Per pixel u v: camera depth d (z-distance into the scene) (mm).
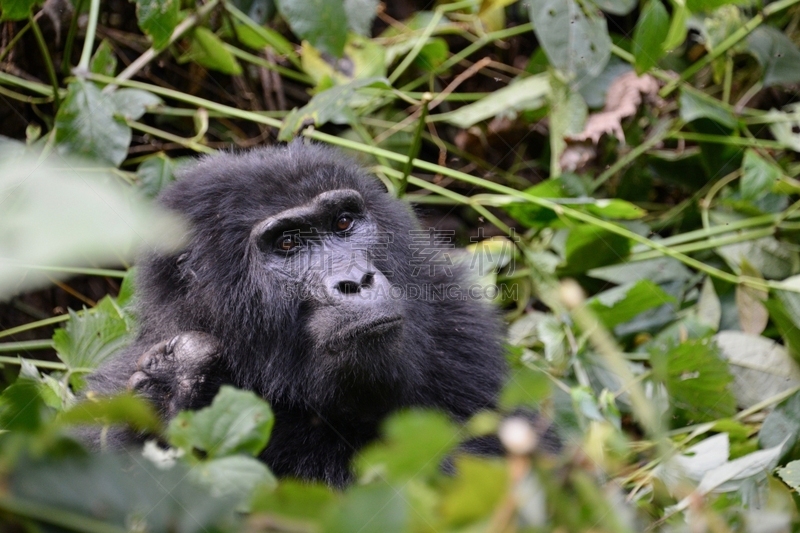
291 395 6820
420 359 7016
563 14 9492
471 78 12625
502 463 3400
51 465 2732
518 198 9273
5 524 2689
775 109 11656
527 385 3686
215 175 7395
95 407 3209
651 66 9680
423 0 12828
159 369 6766
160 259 7281
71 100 8852
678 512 5531
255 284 6922
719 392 7789
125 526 2738
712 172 10953
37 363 8273
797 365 8383
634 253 9797
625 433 7988
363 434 6809
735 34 10430
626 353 9062
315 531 2906
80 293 10320
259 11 11547
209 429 3852
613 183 11273
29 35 10422
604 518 3203
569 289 5469
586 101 10680
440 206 11992
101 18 11086
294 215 6988
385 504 2850
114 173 9141
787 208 10312
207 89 11617
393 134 11633
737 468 6090
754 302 9078
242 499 3203
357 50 10938
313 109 9016
